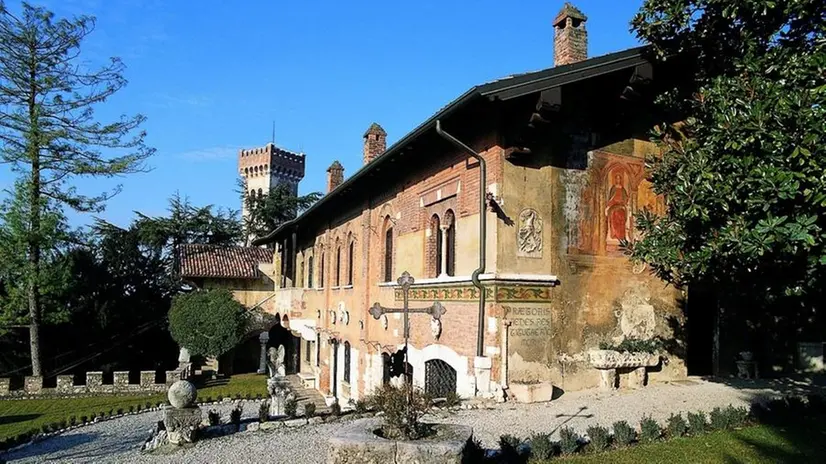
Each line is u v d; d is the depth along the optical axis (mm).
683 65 13430
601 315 13414
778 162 7762
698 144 9906
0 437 19750
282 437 11281
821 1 8789
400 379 10344
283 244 37469
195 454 10477
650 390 13133
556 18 15812
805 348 16359
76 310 35719
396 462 6945
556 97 11562
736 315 15758
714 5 9930
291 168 76500
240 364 41938
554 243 12969
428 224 15773
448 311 14086
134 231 48406
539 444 8242
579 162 13430
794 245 7664
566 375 12828
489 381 12219
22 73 31219
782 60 8891
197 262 39406
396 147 14922
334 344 26266
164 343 40438
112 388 29453
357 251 22422
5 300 31234
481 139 13070
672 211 10719
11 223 30672
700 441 8945
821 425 9883
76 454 16406
